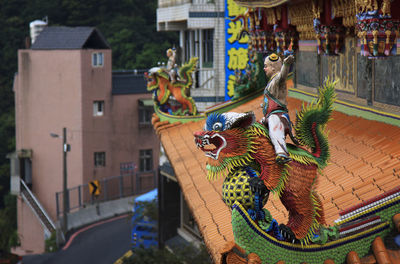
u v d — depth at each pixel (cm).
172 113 2547
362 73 1312
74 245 4441
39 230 6788
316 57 1670
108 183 6531
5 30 9100
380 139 1097
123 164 6656
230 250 640
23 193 6762
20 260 3206
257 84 2233
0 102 8888
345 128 1256
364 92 1304
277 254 671
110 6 8544
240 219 644
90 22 8600
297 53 1881
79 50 6444
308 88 1781
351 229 744
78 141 6494
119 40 7738
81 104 6469
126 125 6662
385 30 918
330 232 721
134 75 6806
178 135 2306
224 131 688
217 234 949
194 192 1359
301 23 1634
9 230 7012
